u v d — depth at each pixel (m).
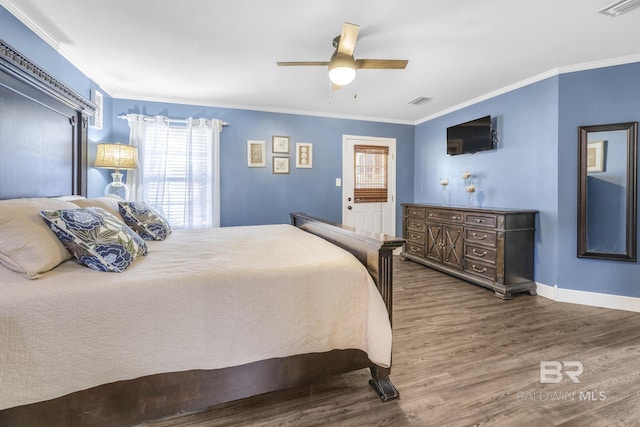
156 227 2.32
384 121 5.11
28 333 1.08
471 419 1.42
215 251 1.83
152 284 1.24
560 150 3.05
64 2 1.97
